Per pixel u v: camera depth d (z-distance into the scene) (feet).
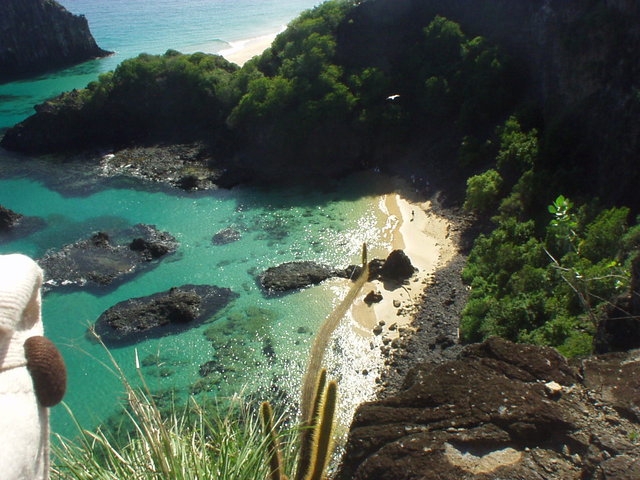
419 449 25.64
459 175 200.95
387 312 147.54
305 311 150.51
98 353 136.98
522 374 28.68
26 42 402.93
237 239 186.91
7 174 242.58
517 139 181.06
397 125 224.74
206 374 129.39
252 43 456.86
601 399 26.96
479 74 213.87
